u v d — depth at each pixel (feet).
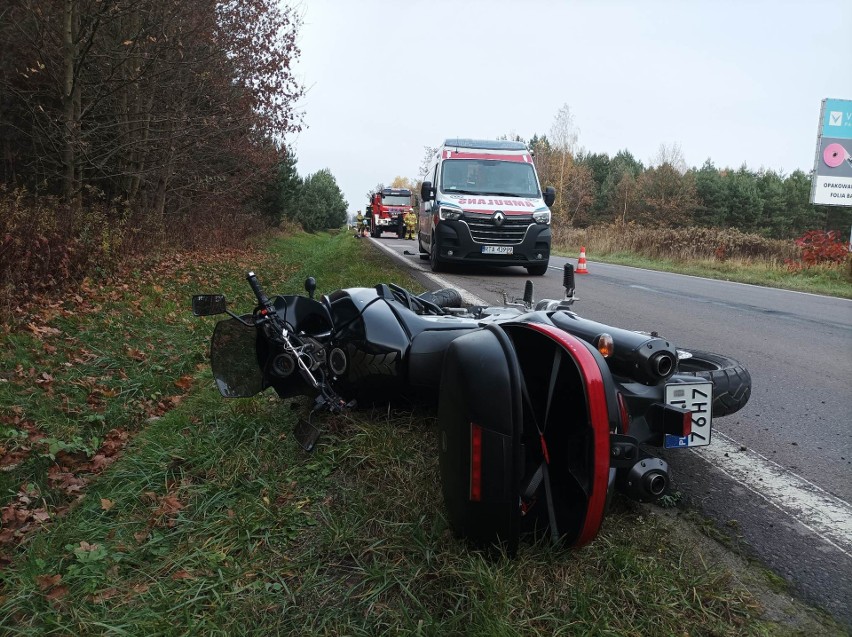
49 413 14.94
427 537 9.11
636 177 314.96
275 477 11.25
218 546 9.36
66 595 8.49
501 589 7.80
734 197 249.34
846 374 20.15
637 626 7.53
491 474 8.00
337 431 12.78
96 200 46.37
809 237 65.10
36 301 25.46
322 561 8.92
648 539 9.37
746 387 12.42
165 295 30.45
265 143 59.98
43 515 10.69
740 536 9.86
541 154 219.61
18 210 27.32
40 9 35.58
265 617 7.81
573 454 8.73
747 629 7.66
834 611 8.10
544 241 47.06
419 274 45.34
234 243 63.87
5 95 41.83
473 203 46.47
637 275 55.21
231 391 13.16
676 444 10.30
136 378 17.70
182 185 56.39
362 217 155.94
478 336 8.65
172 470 12.09
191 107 47.57
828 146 69.26
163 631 7.62
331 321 13.14
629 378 9.94
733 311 33.50
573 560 8.63
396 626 7.50
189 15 41.52
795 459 13.01
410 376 12.18
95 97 38.88
